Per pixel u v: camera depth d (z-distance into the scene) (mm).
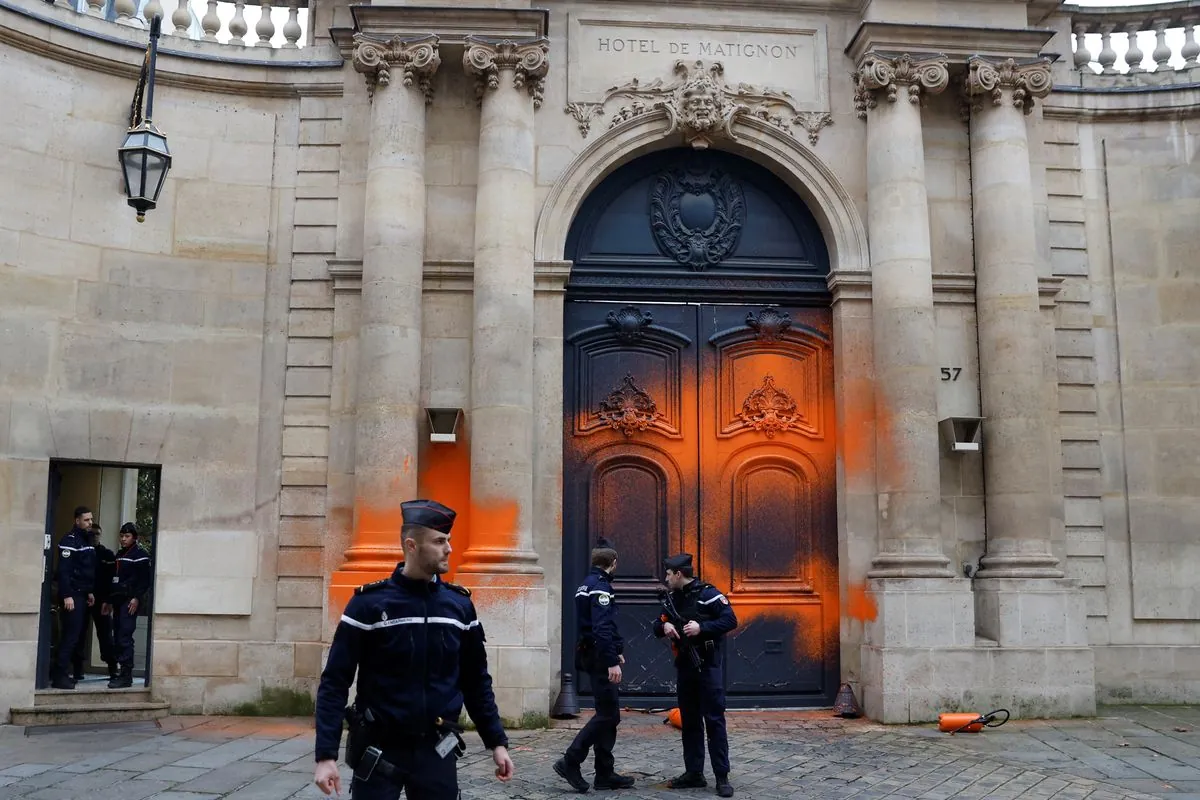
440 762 3977
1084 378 11305
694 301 11156
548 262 10625
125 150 8711
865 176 11094
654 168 11289
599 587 7254
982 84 10836
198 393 10484
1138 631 11039
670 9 11172
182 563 10258
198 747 8391
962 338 10961
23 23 9977
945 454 10781
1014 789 7145
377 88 10508
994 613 10203
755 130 11109
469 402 10430
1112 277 11477
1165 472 11219
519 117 10555
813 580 10875
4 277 9812
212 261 10680
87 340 10156
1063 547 10852
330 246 10812
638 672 10578
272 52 11055
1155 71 11789
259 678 10195
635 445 10898
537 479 10406
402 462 10023
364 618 4023
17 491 9688
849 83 11250
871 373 10836
